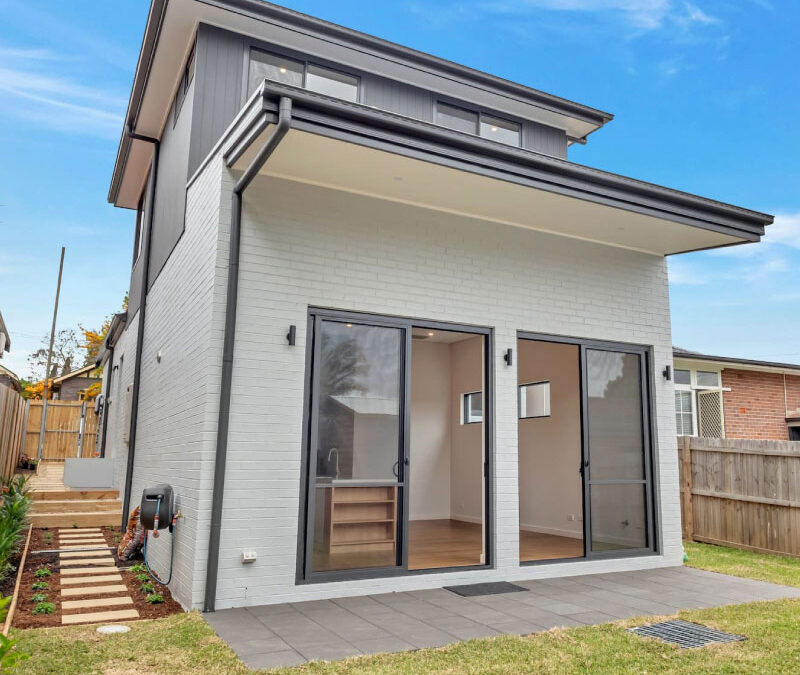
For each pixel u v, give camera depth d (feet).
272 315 17.49
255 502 16.62
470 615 15.80
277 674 11.53
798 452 25.29
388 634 14.08
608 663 12.35
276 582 16.65
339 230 18.76
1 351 42.32
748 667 12.19
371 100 26.37
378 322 19.25
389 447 18.92
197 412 17.10
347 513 18.02
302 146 15.90
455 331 20.79
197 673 11.43
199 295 18.28
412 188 18.75
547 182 18.39
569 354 29.09
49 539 25.73
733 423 39.96
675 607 16.78
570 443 28.58
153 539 21.02
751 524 26.94
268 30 23.48
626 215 20.52
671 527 23.32
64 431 57.67
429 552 22.40
